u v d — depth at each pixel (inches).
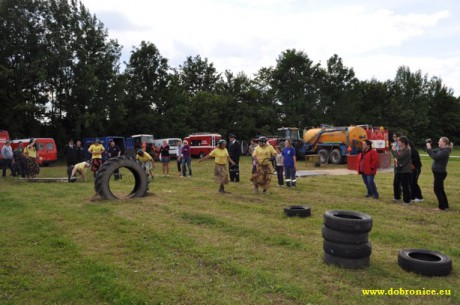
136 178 422.9
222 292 161.8
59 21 1253.1
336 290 163.8
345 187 491.2
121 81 1373.0
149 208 349.4
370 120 2372.0
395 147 399.5
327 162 979.9
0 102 1152.8
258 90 1835.6
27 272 187.0
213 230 265.4
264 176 437.7
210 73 2466.8
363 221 187.3
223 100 1642.5
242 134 1630.2
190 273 183.8
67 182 572.1
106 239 242.1
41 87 1241.4
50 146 1045.8
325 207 354.6
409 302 153.3
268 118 1710.1
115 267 190.7
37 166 631.2
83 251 218.5
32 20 1209.4
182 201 386.6
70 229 268.2
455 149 2368.4
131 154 1218.0
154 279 176.2
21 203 373.1
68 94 1268.5
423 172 717.3
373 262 199.8
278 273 182.4
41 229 267.1
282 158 508.1
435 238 248.1
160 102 1550.2
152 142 1236.5
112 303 152.9
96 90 1259.2
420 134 2664.9
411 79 2859.3
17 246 228.5
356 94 2241.6
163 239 240.7
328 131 983.0
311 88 2030.0
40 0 1216.8
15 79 1155.9
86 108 1277.1
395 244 233.8
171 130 1509.6
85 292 161.9
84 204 368.8
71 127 1352.1
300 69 1963.6
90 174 689.0
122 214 320.5
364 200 393.7
